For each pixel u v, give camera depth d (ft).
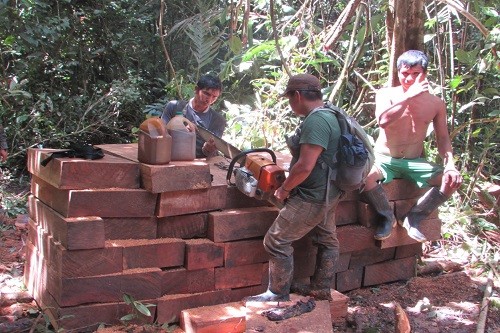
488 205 19.72
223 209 12.78
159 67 32.37
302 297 12.75
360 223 14.57
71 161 11.28
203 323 11.41
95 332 11.27
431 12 23.84
